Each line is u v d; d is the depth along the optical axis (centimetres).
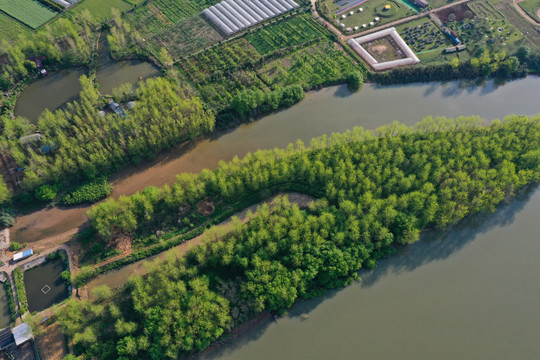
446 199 14625
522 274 14262
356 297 13512
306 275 12888
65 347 12238
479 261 14525
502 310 13412
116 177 16225
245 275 13262
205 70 19925
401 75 19975
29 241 14412
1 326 12712
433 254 14600
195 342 11856
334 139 16225
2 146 15938
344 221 14050
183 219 14700
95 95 17825
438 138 16438
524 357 12500
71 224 14850
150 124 16825
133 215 14562
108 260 13950
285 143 17625
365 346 12562
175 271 12744
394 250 14375
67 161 15375
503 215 15675
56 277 13688
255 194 15575
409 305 13412
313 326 12912
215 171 16012
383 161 15375
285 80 19638
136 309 12131
